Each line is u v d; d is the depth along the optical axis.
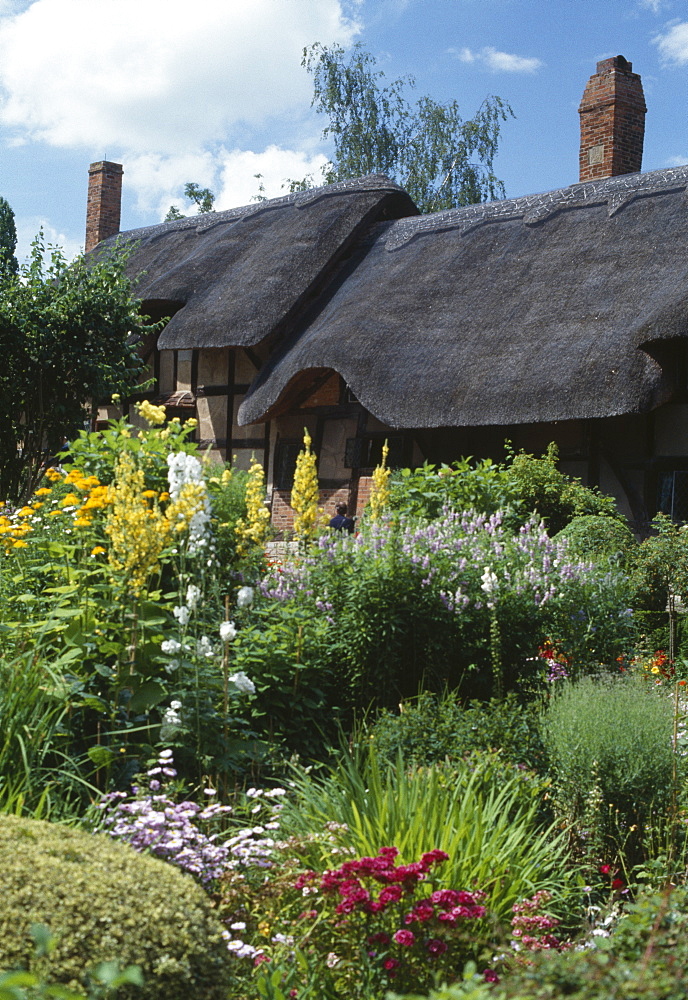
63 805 4.29
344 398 17.28
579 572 8.41
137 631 5.34
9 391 16.03
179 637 5.45
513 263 16.05
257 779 5.45
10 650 5.38
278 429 18.48
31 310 16.14
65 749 4.82
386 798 4.56
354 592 6.87
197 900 2.80
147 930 2.58
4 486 16.31
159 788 4.73
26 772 4.19
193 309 19.39
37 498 8.80
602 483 13.80
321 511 8.48
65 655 5.13
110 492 5.44
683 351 13.29
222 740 5.20
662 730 5.43
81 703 4.95
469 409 13.93
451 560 7.52
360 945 3.61
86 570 5.91
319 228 19.52
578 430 14.05
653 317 12.76
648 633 10.12
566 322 14.15
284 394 17.23
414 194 33.53
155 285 20.48
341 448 17.31
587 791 5.21
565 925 4.30
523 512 12.04
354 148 33.53
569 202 16.58
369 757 5.38
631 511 13.47
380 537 7.66
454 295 16.06
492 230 17.25
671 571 10.44
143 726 5.16
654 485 13.37
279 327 18.53
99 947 2.49
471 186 33.59
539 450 14.44
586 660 8.06
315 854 4.35
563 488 12.46
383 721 6.07
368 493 16.56
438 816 4.41
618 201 15.86
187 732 5.08
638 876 4.73
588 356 13.26
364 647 6.73
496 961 3.41
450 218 18.23
